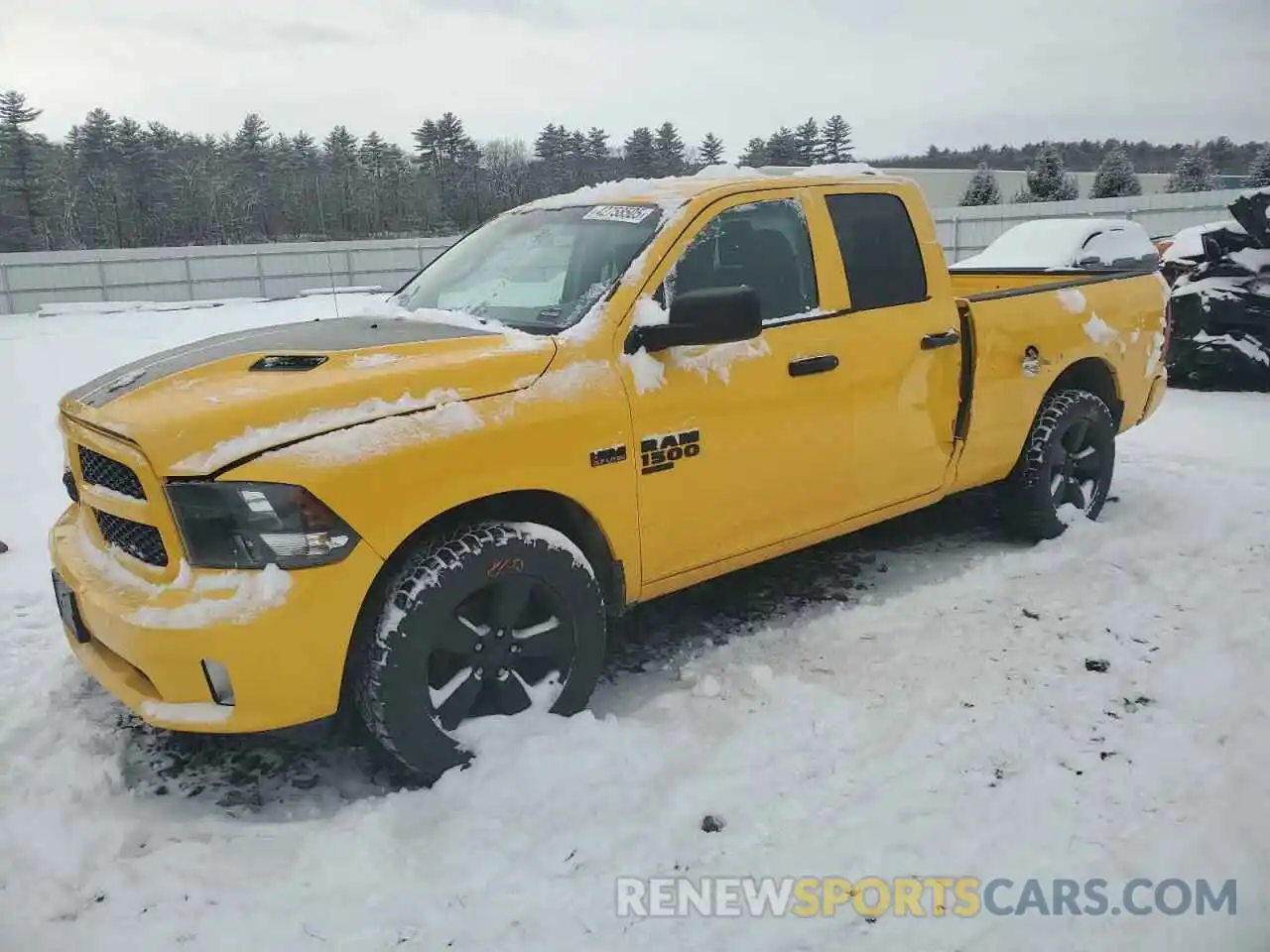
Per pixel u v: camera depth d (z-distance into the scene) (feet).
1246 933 7.74
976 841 8.91
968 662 12.34
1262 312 30.27
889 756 10.26
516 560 9.95
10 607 15.31
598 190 13.73
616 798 9.63
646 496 11.09
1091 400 16.76
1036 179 138.51
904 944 7.77
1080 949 7.66
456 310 12.58
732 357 11.73
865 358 13.14
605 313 10.96
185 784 10.40
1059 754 10.22
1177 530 16.79
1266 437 24.23
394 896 8.34
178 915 8.20
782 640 13.29
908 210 14.21
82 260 116.88
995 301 15.07
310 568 8.73
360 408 9.25
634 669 12.72
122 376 11.10
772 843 8.98
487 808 9.41
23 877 8.76
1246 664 11.83
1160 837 8.84
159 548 9.32
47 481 23.61
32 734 11.33
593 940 7.87
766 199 12.63
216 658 8.64
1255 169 146.00
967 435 14.79
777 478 12.39
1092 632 13.05
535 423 10.03
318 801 10.05
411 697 9.45
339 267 125.49
